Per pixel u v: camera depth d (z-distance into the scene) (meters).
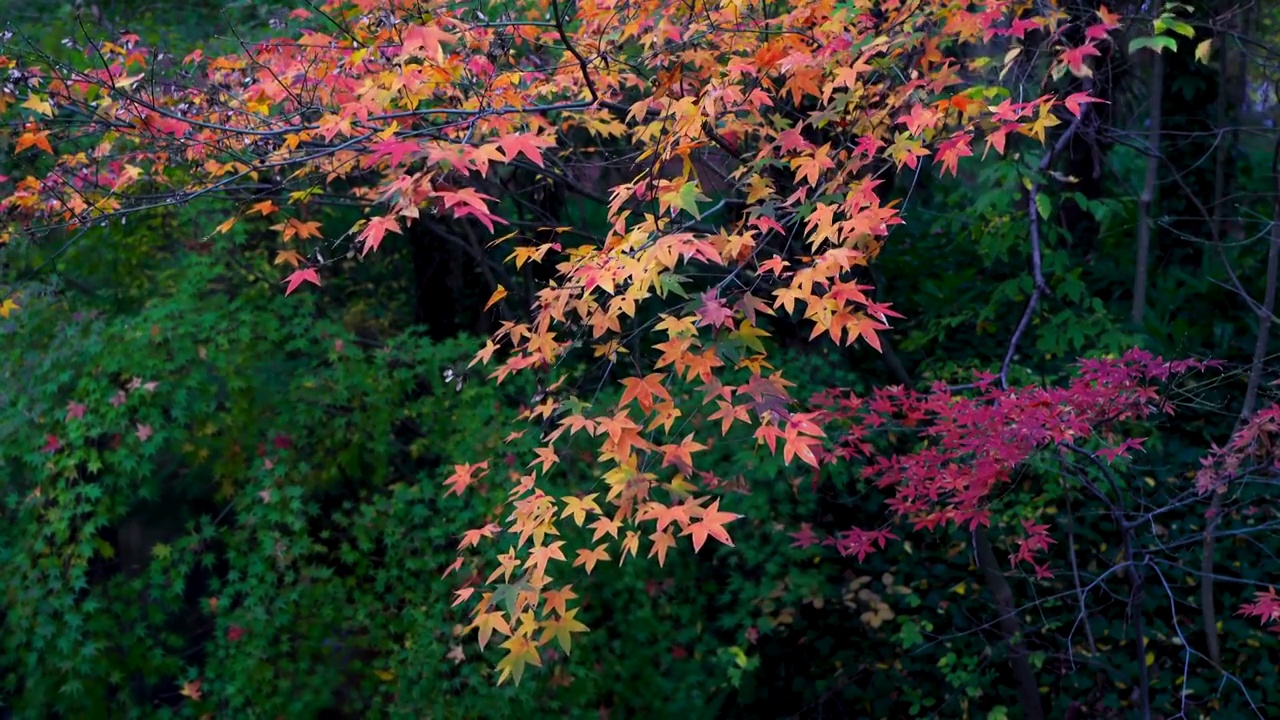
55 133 3.93
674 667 4.62
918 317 5.99
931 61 3.73
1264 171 6.36
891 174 5.66
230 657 4.44
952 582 5.27
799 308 5.20
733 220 3.91
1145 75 5.99
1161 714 4.84
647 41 3.54
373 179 5.19
